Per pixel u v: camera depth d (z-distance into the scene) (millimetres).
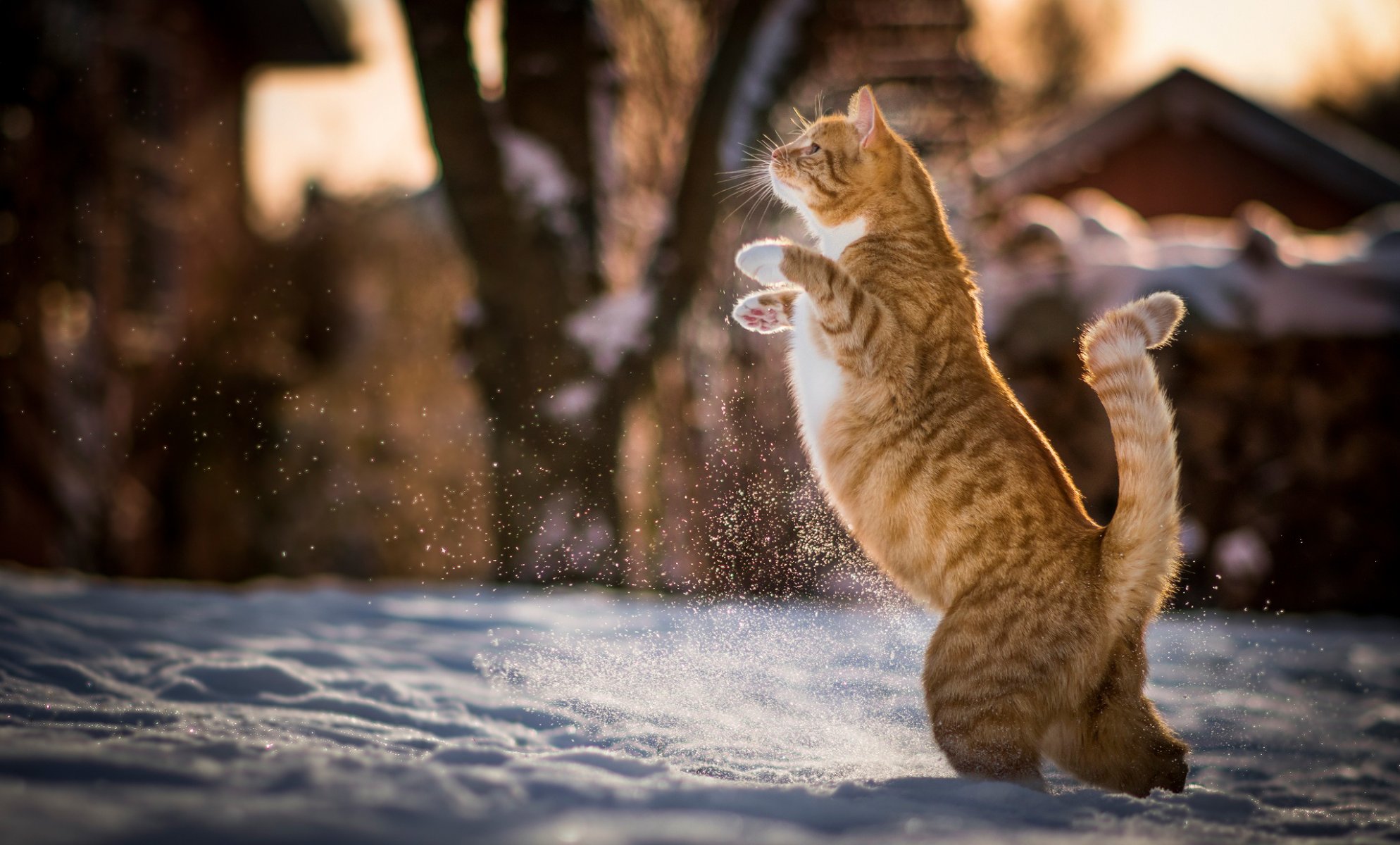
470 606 7805
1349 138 18125
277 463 16156
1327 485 10914
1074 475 10805
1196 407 11055
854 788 3115
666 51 13586
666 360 10781
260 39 18859
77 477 13266
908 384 4332
